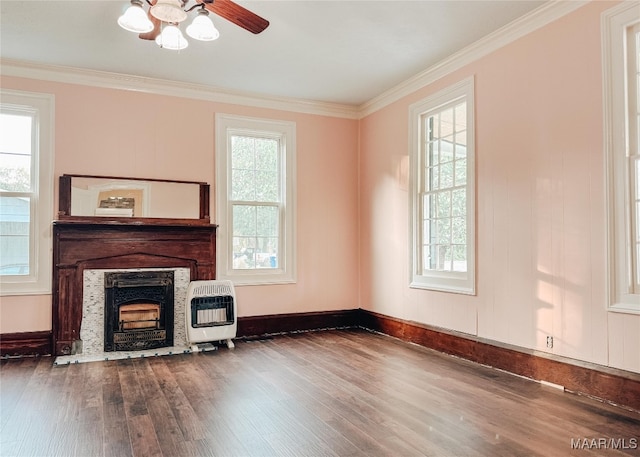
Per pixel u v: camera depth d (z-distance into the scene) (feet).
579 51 10.32
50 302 14.32
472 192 13.24
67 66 14.49
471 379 11.42
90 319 14.39
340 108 18.98
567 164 10.55
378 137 17.98
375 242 18.19
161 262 15.46
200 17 8.50
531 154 11.46
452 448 7.50
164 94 16.07
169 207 15.83
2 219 14.07
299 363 13.08
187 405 9.53
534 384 10.98
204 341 14.92
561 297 10.63
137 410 9.23
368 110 18.66
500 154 12.38
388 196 17.34
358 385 10.93
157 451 7.39
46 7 10.82
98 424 8.51
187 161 16.35
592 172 9.99
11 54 13.57
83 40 12.63
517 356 11.74
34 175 14.40
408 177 16.11
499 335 12.32
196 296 14.93
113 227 14.78
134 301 14.82
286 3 10.68
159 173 15.89
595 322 9.87
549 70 11.02
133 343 14.64
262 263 17.66
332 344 15.67
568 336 10.46
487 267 12.73
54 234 14.16
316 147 18.61
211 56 13.78
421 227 15.70
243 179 17.46
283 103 17.97
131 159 15.52
